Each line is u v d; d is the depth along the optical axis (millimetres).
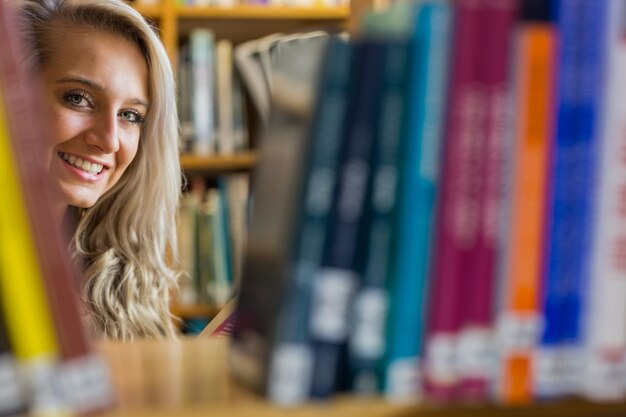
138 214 2959
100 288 2875
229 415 663
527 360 705
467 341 694
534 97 692
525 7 693
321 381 680
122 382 761
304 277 670
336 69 667
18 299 617
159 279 3012
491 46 684
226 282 3271
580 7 699
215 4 3275
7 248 615
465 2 679
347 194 671
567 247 708
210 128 3246
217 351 925
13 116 620
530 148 693
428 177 681
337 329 679
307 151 669
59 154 2791
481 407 703
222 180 3287
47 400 622
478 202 688
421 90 675
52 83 2756
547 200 701
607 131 708
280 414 667
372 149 674
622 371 723
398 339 687
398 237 680
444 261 684
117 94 2820
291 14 3330
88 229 2920
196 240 3260
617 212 713
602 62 705
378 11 704
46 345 624
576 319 714
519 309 700
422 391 693
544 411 718
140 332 2947
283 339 670
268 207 718
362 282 683
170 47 3244
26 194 622
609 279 715
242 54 3205
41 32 2734
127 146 2891
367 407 677
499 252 696
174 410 664
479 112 684
